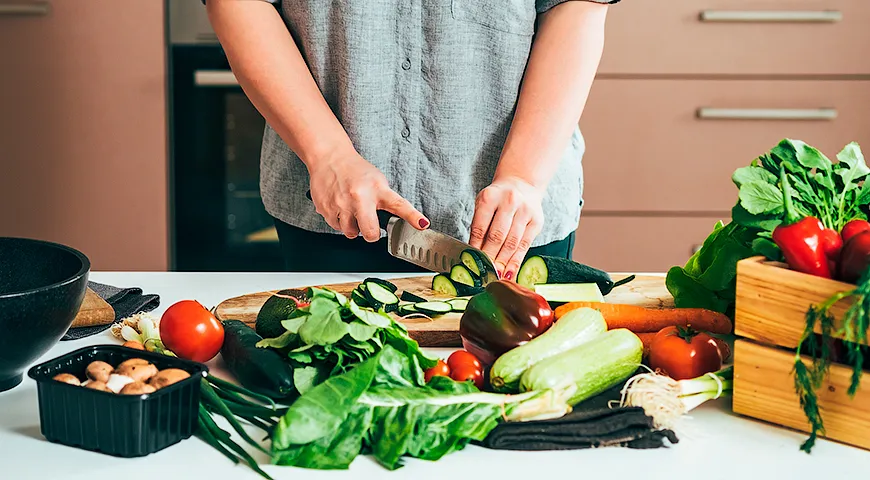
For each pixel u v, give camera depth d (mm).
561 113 1318
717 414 898
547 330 954
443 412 803
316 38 1393
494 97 1438
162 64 2359
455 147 1457
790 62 2391
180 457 799
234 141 2422
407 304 1179
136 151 2406
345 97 1410
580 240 2494
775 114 2404
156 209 2438
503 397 826
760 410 875
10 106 2385
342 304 899
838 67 2393
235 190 2451
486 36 1402
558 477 768
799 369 806
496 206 1233
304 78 1311
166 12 2338
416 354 886
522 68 1418
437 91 1428
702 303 1123
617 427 816
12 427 853
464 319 981
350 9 1362
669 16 2367
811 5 2363
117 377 806
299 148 1274
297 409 769
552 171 1310
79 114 2389
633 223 2482
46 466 776
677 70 2398
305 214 1478
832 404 827
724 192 2463
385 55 1404
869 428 809
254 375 896
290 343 925
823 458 806
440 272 1252
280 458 774
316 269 1512
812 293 815
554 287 1198
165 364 848
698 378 904
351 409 784
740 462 798
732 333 1123
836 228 923
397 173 1482
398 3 1390
